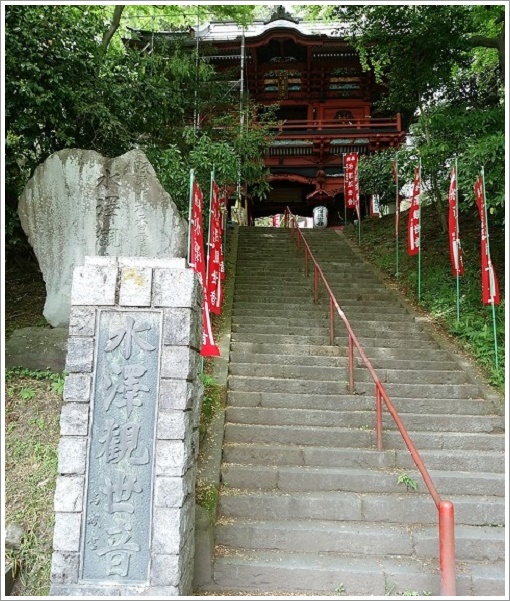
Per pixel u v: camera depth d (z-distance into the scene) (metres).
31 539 4.07
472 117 9.44
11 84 7.00
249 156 11.70
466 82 13.47
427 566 4.11
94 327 3.48
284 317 8.97
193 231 6.54
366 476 4.95
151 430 3.38
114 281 3.53
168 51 11.98
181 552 3.31
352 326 8.62
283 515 4.61
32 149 8.06
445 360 7.57
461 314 8.85
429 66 11.02
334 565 4.06
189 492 3.62
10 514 4.20
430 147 9.96
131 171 6.59
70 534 3.25
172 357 3.43
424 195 16.53
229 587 3.97
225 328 8.17
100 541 3.27
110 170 6.57
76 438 3.36
